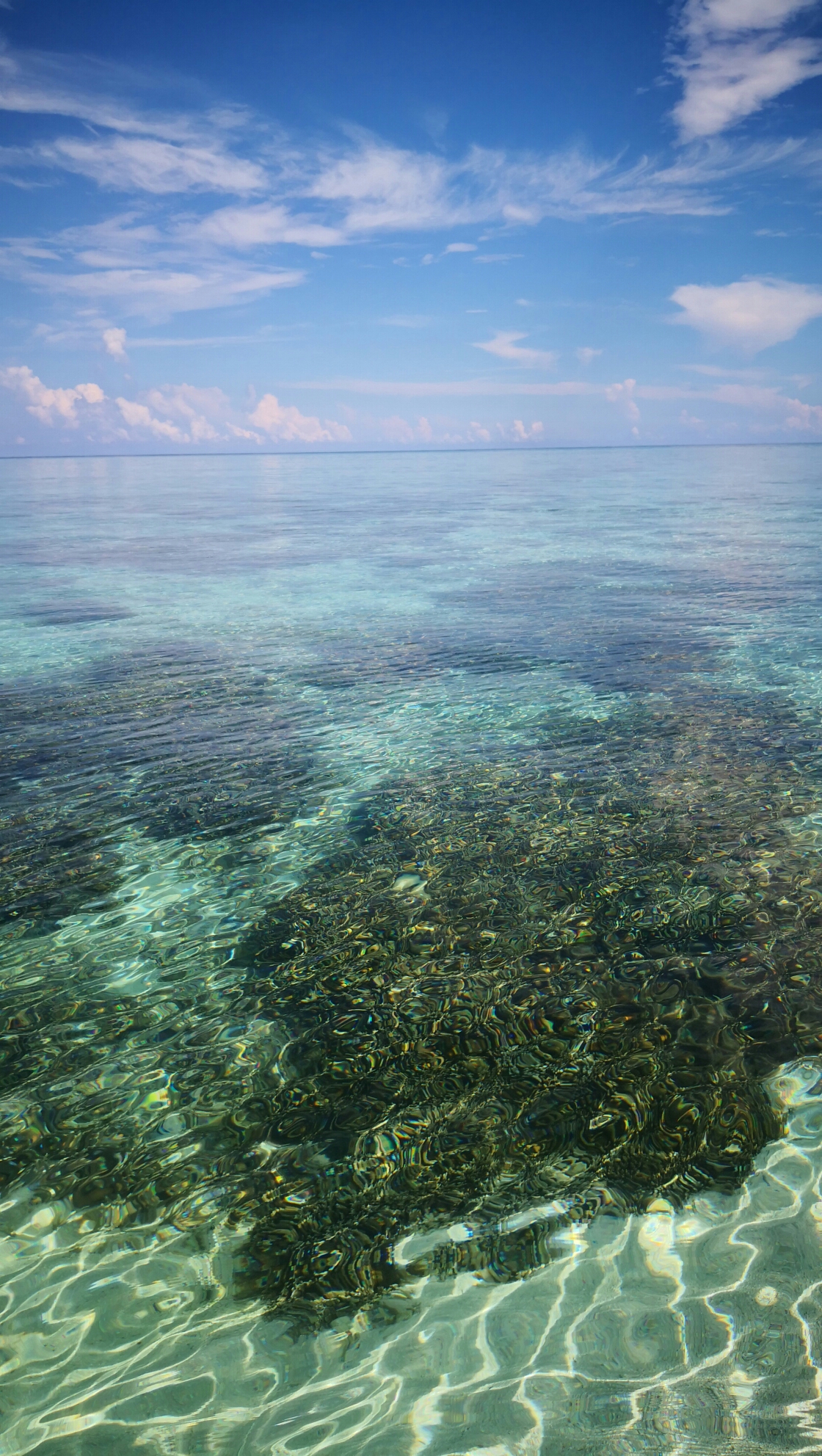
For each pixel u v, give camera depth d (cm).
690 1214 274
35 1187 293
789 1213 272
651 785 641
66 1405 221
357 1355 233
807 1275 250
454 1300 248
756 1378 223
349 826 586
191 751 750
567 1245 264
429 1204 281
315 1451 208
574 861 523
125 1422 216
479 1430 212
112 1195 288
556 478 5984
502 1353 232
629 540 2323
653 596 1507
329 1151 305
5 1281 257
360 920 463
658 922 449
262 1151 306
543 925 452
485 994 395
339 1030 373
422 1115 321
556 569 1855
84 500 4347
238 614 1427
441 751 736
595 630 1234
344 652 1138
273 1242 270
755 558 1931
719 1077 334
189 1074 348
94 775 693
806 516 2848
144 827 591
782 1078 333
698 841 543
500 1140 307
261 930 457
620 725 795
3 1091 339
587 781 654
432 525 2870
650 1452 206
